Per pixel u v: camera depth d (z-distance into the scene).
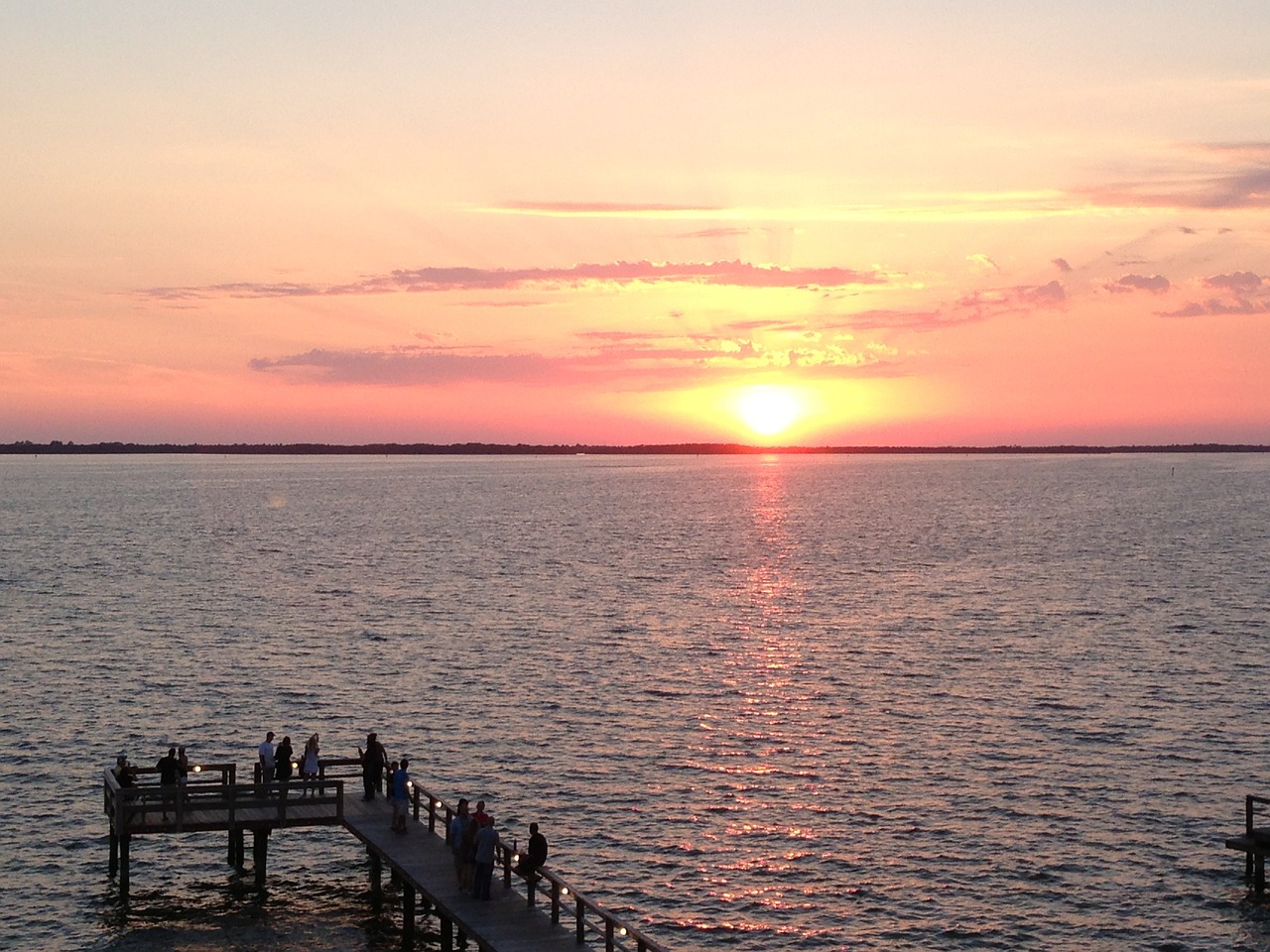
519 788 52.97
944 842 47.12
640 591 112.12
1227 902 41.88
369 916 41.66
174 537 165.25
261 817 42.03
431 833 41.75
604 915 32.97
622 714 65.25
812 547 153.38
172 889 43.53
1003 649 83.25
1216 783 53.53
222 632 88.62
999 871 44.53
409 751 58.31
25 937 39.56
